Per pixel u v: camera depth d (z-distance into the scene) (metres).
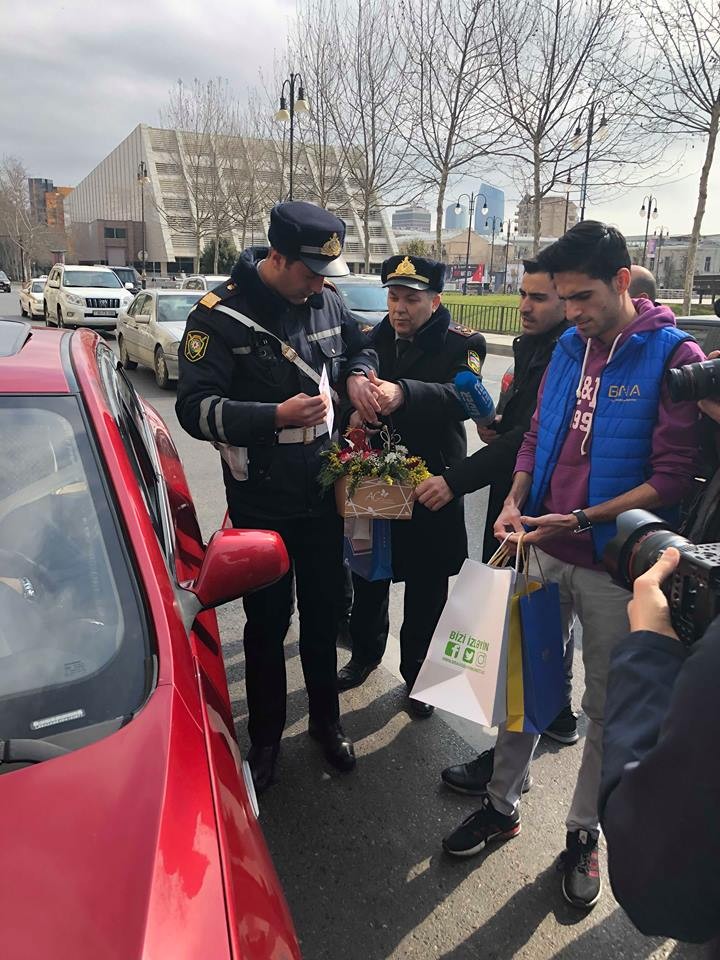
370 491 2.55
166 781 1.21
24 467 1.65
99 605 1.49
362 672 3.35
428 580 3.01
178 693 1.37
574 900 2.15
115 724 1.30
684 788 0.83
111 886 1.05
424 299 2.81
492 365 14.26
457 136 17.97
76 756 1.23
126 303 17.81
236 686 3.32
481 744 2.94
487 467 2.61
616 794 0.95
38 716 1.31
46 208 138.12
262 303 2.34
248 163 38.56
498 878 2.27
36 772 1.20
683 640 1.03
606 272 1.95
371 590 3.19
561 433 2.18
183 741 1.30
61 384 1.81
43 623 1.46
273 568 1.72
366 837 2.43
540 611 2.04
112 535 1.58
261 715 2.63
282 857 2.34
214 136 40.59
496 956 2.01
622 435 2.04
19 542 1.56
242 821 1.30
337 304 2.70
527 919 2.12
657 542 1.18
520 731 2.01
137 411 2.78
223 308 2.33
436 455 2.94
